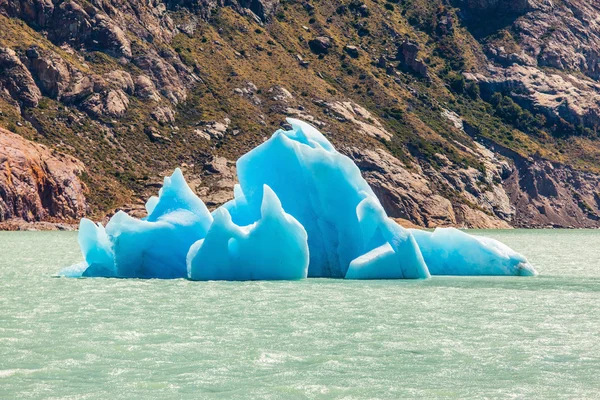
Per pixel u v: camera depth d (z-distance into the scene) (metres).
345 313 75.31
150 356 57.81
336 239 100.62
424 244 106.69
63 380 51.78
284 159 101.19
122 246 100.25
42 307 79.12
